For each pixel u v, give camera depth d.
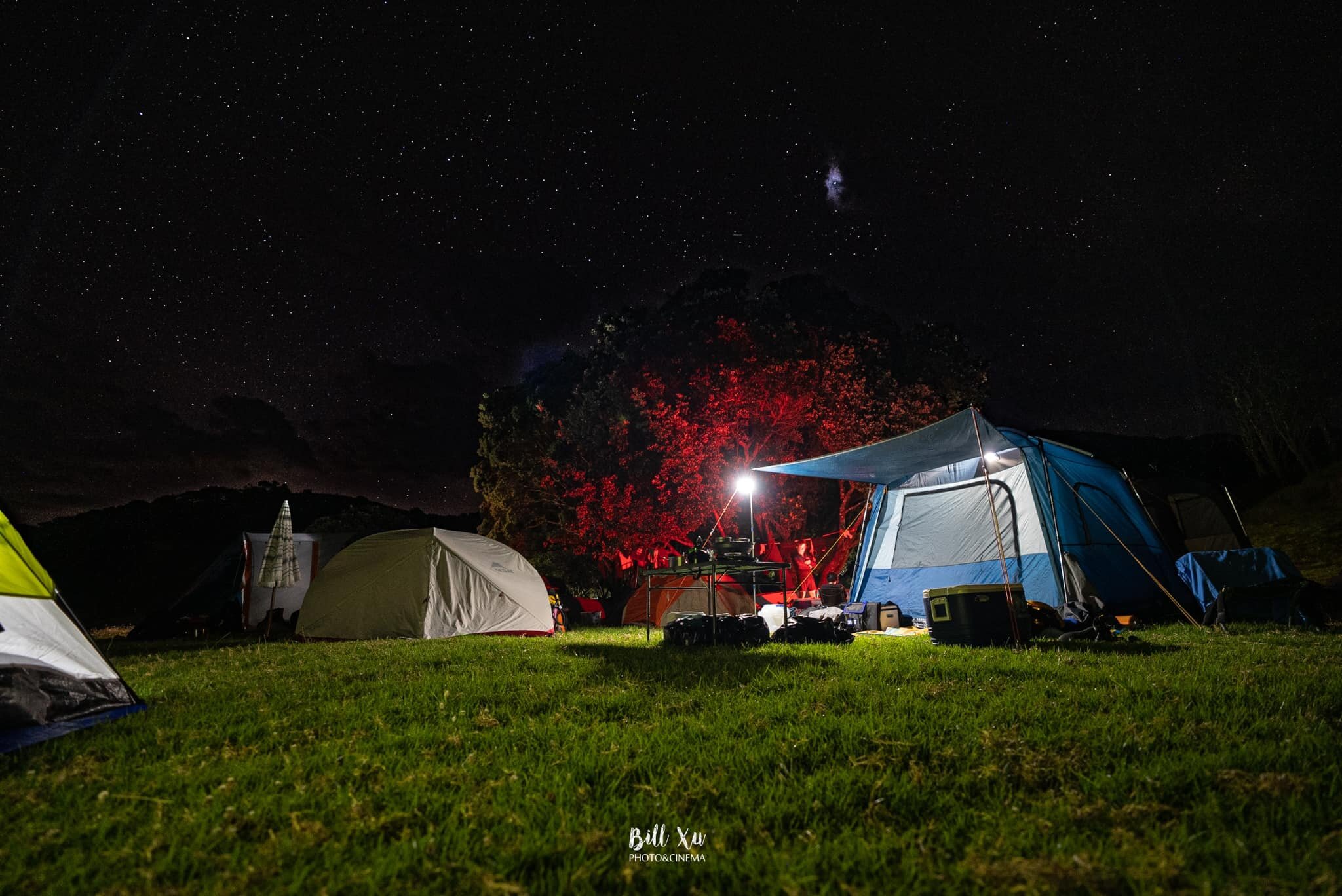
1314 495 20.64
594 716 3.82
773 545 16.31
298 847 2.12
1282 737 3.14
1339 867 1.92
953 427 8.50
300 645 9.22
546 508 22.58
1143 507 10.79
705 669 5.39
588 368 25.38
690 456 18.81
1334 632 7.55
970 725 3.41
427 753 3.10
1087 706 3.82
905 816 2.40
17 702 3.42
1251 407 24.62
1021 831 2.22
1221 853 2.05
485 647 8.07
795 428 19.80
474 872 1.96
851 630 8.41
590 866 2.00
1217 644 6.66
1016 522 10.00
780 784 2.68
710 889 1.92
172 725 3.72
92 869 2.01
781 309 23.58
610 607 19.38
